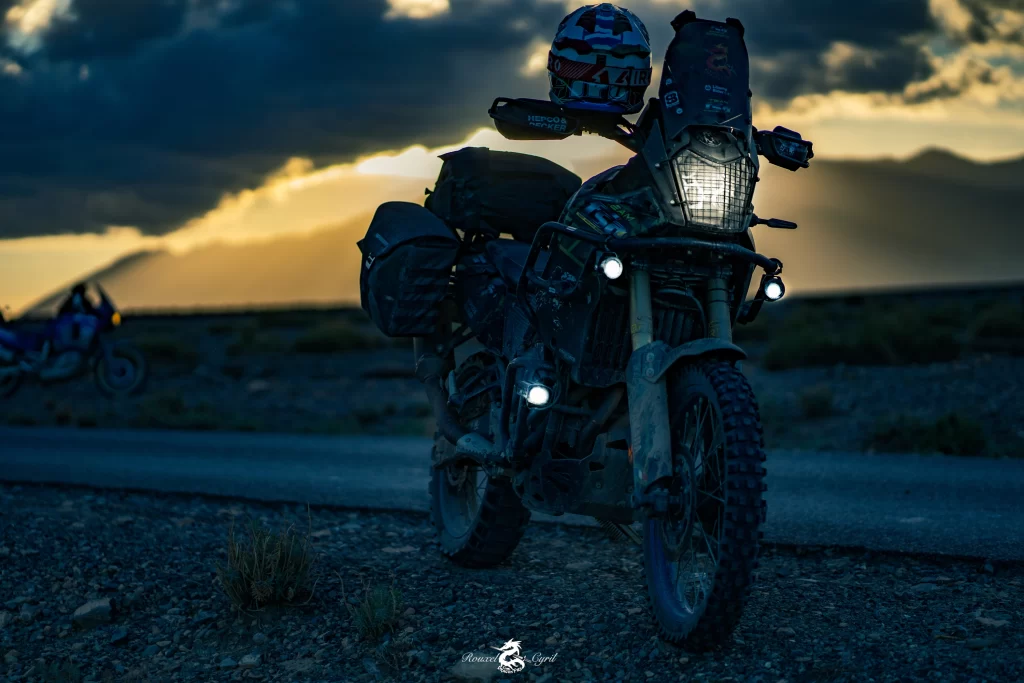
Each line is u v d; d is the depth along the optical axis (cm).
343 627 486
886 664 390
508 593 525
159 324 6762
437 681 415
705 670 398
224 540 656
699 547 468
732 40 424
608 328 430
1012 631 428
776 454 1043
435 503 619
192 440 1319
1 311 1938
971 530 620
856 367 1914
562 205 545
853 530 631
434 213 557
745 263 423
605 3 453
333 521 732
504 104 444
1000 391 1433
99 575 575
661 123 418
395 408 1844
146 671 455
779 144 440
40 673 456
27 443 1294
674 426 424
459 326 569
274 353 3481
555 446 457
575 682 402
